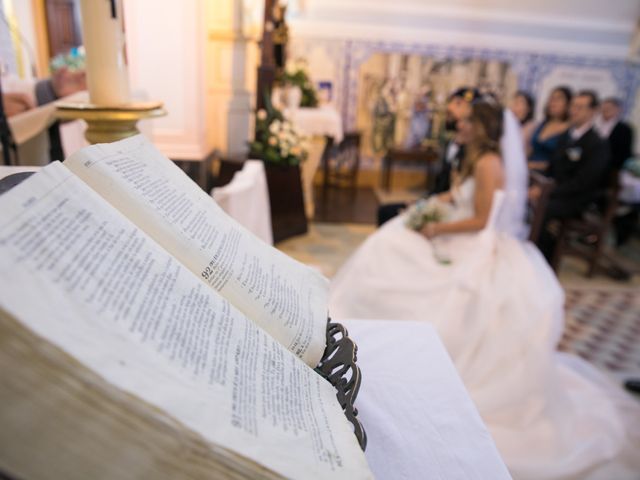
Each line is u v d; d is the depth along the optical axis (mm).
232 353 498
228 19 3680
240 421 415
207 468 362
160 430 343
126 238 493
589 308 3340
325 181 5867
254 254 729
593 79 6289
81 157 566
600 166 3596
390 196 6055
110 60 1000
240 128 4023
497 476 611
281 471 398
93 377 323
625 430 1929
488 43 6129
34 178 446
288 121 3955
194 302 516
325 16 5953
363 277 2289
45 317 335
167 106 2773
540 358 1871
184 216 648
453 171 2652
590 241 4078
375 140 6434
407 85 6230
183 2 2555
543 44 6141
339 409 549
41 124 1544
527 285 2035
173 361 412
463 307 2006
